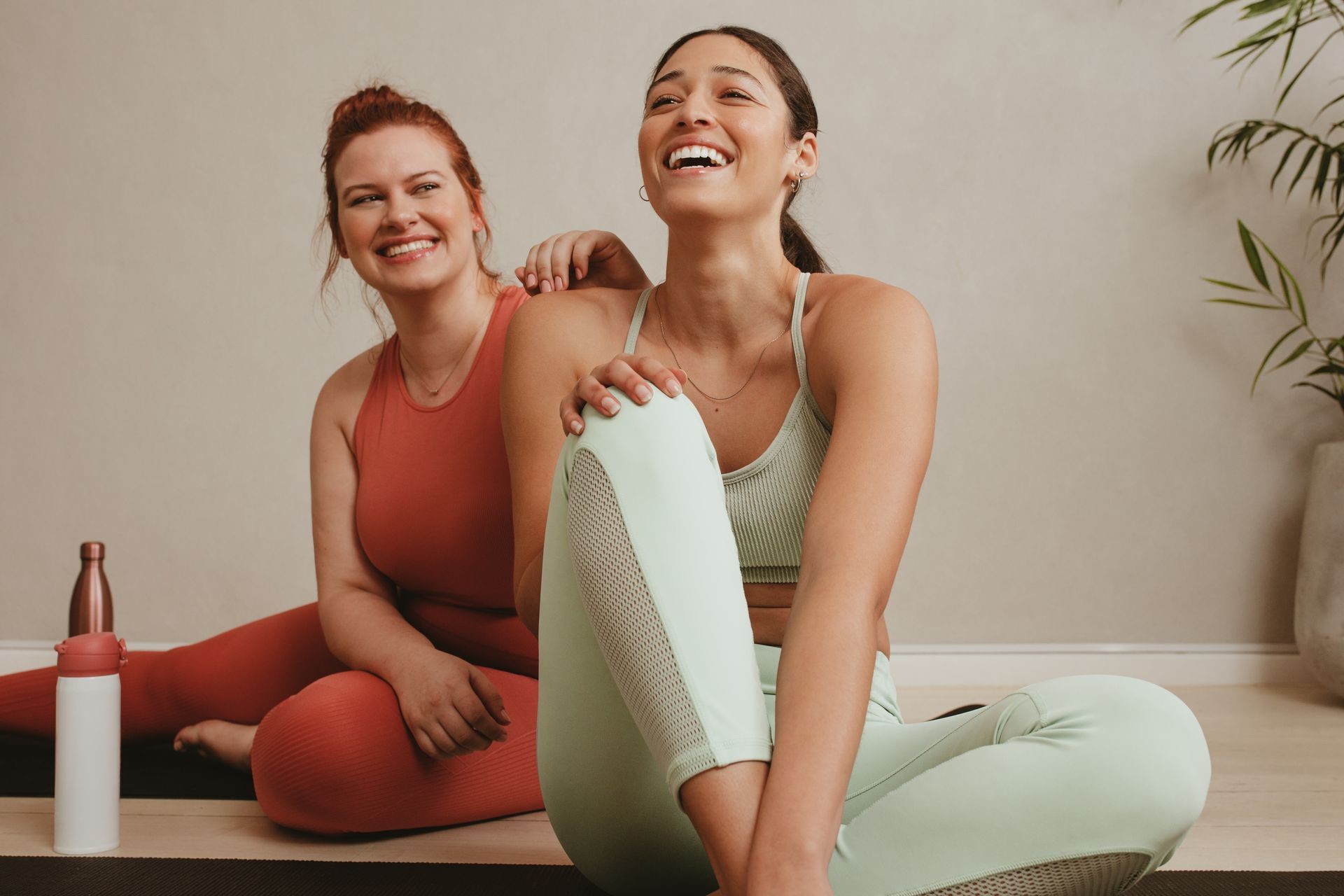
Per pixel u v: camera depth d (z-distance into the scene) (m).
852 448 0.95
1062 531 3.22
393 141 1.59
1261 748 2.19
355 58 3.29
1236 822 1.55
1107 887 0.85
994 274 3.23
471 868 1.28
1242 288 3.08
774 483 1.13
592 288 1.37
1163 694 0.87
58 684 1.35
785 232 1.33
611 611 0.84
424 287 1.58
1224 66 3.21
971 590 3.21
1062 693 0.89
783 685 0.81
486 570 1.63
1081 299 3.22
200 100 3.29
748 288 1.14
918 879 0.83
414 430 1.65
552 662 0.99
